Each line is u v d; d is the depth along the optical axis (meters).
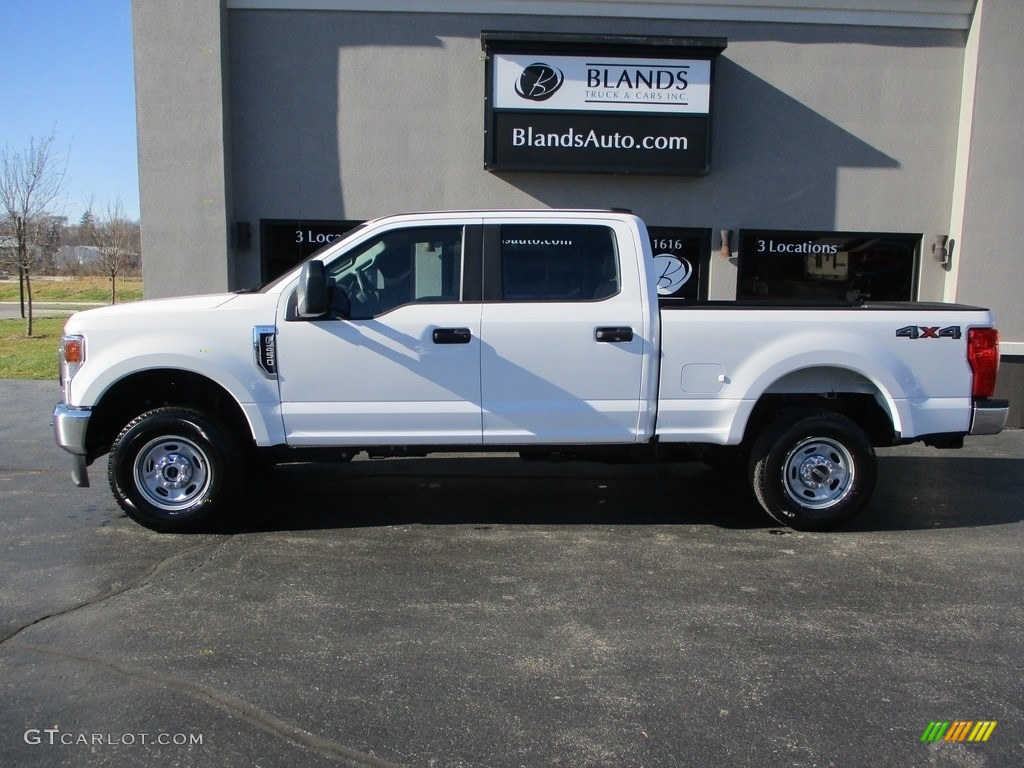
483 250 5.84
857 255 10.83
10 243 23.09
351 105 10.45
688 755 3.31
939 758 3.30
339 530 6.09
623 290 5.85
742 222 10.69
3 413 10.41
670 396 5.86
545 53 10.17
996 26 10.23
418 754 3.30
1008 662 4.10
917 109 10.63
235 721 3.52
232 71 10.38
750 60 10.52
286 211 10.57
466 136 10.50
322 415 5.74
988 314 6.04
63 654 4.09
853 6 10.42
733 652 4.18
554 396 5.80
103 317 5.71
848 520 6.15
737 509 6.73
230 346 5.68
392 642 4.25
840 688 3.83
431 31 10.38
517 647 4.21
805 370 6.10
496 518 6.43
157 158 10.20
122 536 5.89
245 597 4.82
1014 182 10.44
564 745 3.37
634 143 10.32
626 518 6.46
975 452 9.12
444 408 5.77
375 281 5.84
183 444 5.86
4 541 5.78
